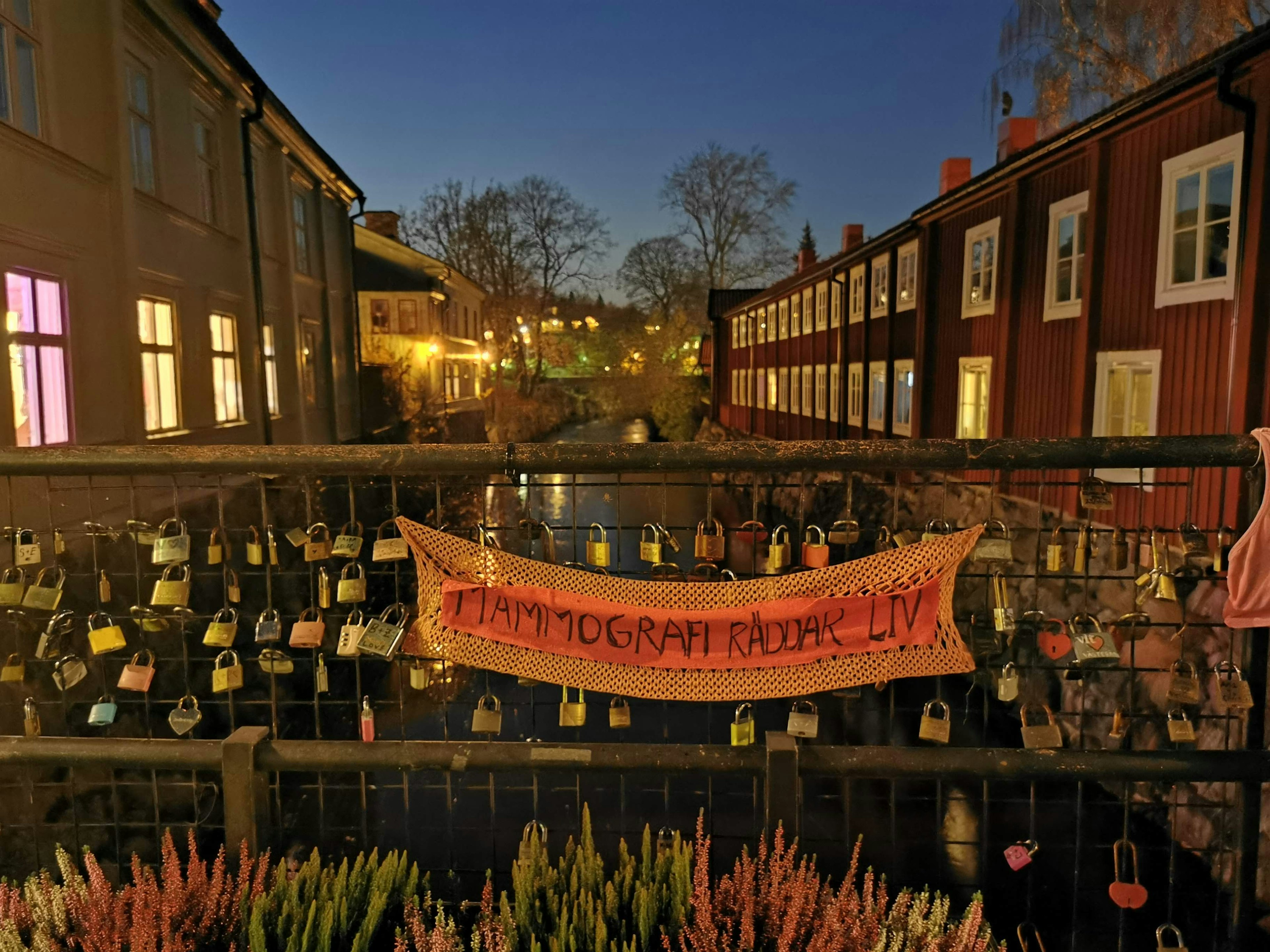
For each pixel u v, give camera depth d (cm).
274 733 266
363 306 3419
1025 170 1120
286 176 1555
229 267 1260
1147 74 1242
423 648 258
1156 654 695
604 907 242
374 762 253
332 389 1862
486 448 248
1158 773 246
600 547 261
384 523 259
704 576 257
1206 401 804
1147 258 893
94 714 264
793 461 243
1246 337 735
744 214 5675
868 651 250
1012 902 508
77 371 806
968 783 690
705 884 236
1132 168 919
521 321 5138
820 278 2242
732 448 245
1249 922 258
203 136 1221
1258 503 240
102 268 860
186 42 1080
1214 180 798
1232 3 1111
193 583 694
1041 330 1120
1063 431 1065
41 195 752
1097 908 503
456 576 257
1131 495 872
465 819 569
